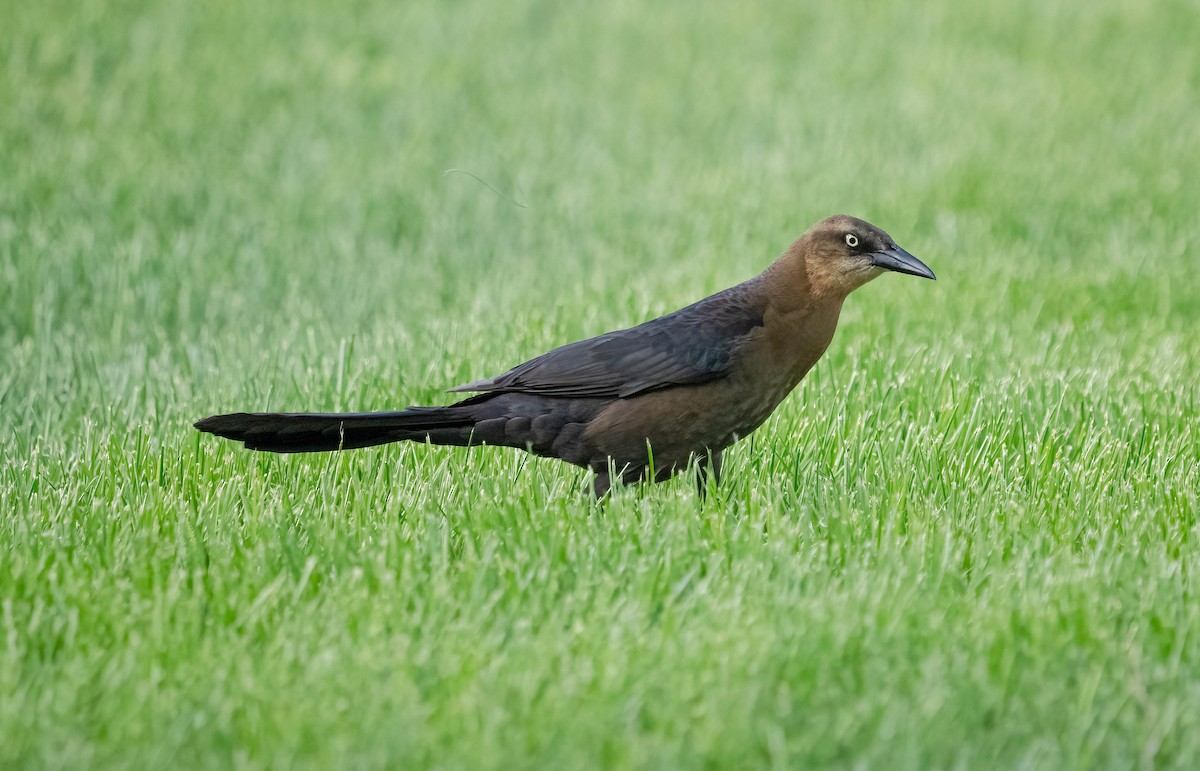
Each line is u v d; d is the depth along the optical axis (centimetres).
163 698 651
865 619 708
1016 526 851
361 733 630
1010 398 1123
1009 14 3606
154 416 1141
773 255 1762
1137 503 905
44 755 614
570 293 1577
